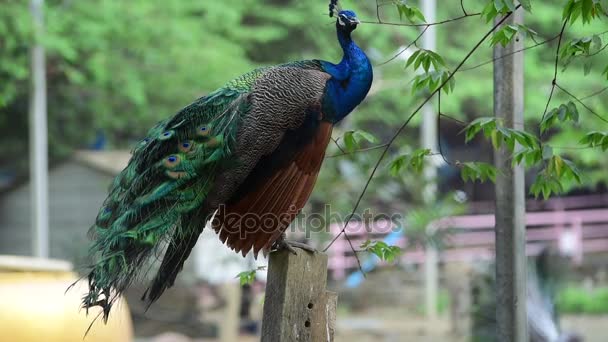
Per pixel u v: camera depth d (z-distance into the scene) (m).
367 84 7.02
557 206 28.38
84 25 21.52
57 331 9.52
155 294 6.20
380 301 21.56
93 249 6.23
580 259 26.72
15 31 19.84
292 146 6.59
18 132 24.06
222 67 22.42
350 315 20.98
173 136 6.55
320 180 15.77
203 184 6.41
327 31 24.22
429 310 19.98
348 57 7.02
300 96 6.66
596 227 29.19
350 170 16.66
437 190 17.81
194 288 19.22
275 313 6.15
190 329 18.59
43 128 20.42
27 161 24.28
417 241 17.16
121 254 6.07
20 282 9.66
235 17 23.36
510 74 7.30
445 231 17.30
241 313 18.75
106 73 21.66
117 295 6.02
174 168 6.38
